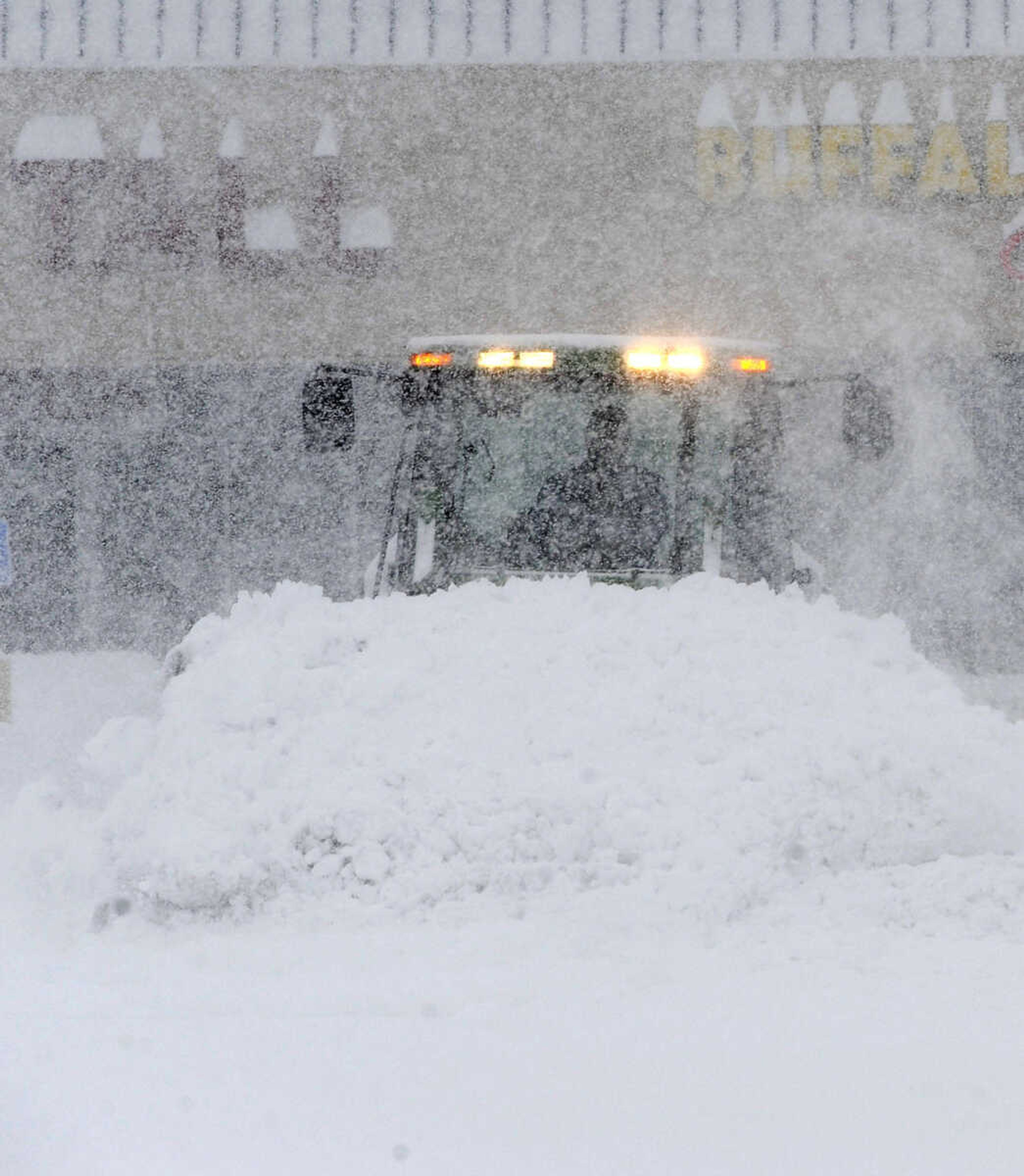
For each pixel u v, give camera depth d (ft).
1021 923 63.57
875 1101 42.75
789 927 63.57
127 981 57.31
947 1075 44.91
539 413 101.55
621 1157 39.01
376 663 79.46
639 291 229.25
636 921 63.16
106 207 228.43
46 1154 39.68
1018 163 225.15
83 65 225.76
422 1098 43.34
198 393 229.66
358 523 154.92
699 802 69.97
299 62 225.97
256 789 70.69
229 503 228.02
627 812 69.10
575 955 59.93
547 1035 49.16
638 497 100.32
